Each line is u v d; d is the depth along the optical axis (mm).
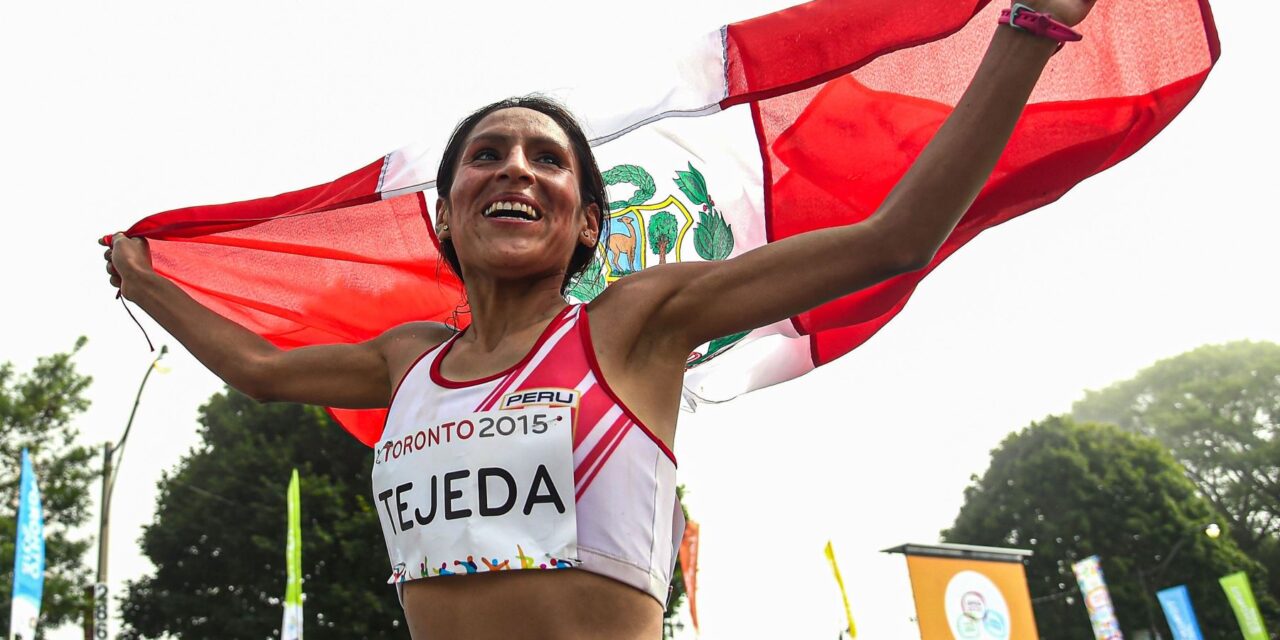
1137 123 2701
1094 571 24234
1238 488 47875
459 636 1803
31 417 20688
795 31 2523
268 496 27859
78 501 21047
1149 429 52125
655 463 1868
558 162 2211
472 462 1823
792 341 3293
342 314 3373
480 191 2133
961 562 19438
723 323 1986
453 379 1983
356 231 3355
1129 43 2691
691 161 3135
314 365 2482
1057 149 2736
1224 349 53406
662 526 1872
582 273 2529
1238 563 41281
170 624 28016
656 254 3137
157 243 3236
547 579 1763
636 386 1949
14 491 20938
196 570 28219
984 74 1950
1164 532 40406
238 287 3322
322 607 26422
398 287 3373
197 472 29391
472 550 1779
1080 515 41156
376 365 2404
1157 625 39438
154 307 2762
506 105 2383
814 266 1944
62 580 19766
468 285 2168
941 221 1920
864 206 2943
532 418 1815
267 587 27484
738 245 3061
